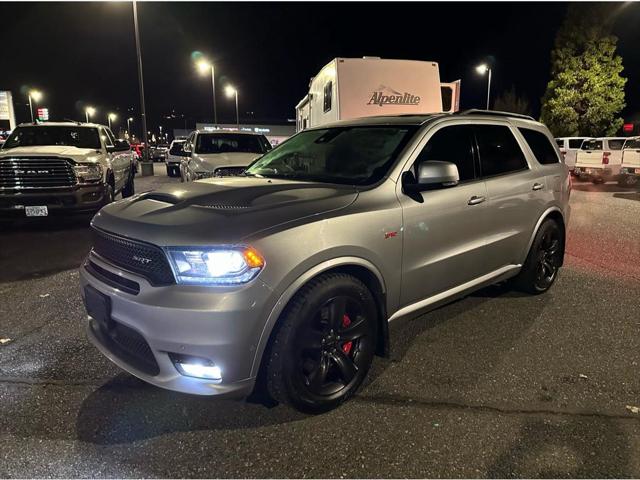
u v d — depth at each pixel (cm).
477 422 284
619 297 496
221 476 242
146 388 322
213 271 253
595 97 2550
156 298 256
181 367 263
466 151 397
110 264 292
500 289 519
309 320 275
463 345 385
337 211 294
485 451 259
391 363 355
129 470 246
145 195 341
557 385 325
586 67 2581
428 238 345
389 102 977
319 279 281
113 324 287
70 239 772
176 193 330
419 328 418
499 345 385
